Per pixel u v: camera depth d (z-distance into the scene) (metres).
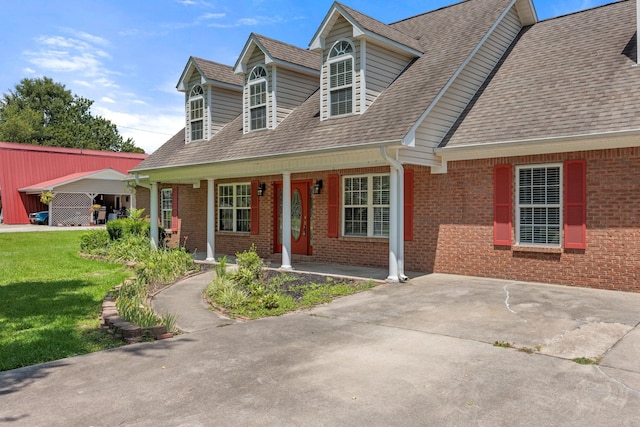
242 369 5.03
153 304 8.65
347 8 11.29
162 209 20.39
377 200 12.67
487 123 10.34
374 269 12.22
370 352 5.56
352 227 13.23
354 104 11.25
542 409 3.96
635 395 4.22
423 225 11.58
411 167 11.74
